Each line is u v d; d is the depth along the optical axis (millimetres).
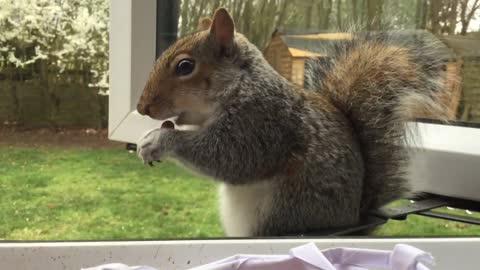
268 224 492
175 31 578
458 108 540
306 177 494
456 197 532
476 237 443
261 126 506
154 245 416
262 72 524
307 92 535
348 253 383
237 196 515
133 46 528
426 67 542
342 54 556
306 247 372
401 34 564
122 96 527
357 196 507
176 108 511
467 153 520
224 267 370
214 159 510
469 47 551
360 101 533
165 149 507
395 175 530
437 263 429
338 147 506
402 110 531
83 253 409
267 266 371
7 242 409
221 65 518
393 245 429
